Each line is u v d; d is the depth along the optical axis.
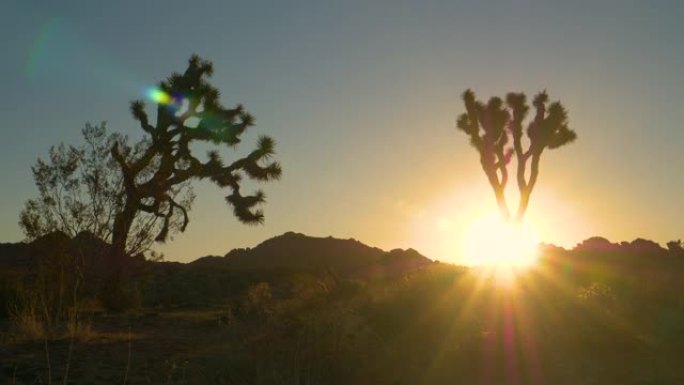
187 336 16.48
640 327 13.69
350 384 10.23
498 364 11.81
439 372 11.39
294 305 18.98
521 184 31.66
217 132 28.12
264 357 10.24
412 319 14.48
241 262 65.31
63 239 21.95
